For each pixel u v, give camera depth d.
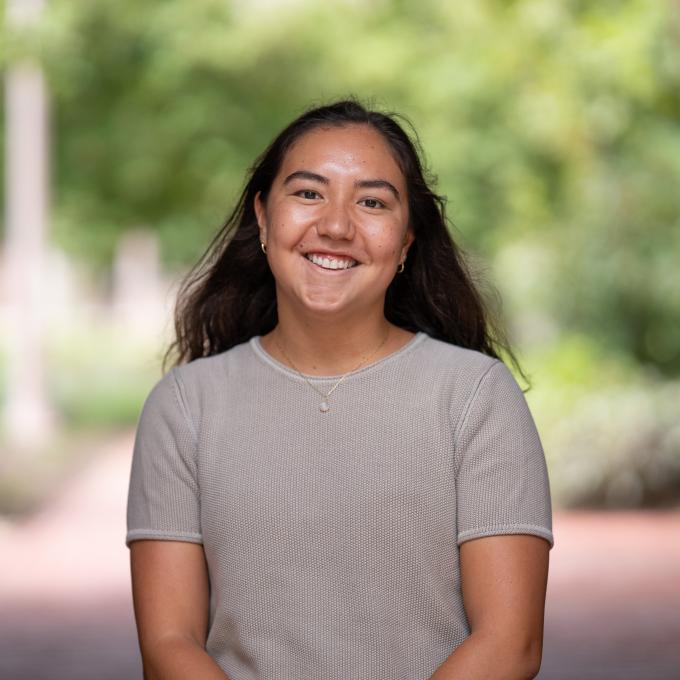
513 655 3.72
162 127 23.77
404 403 3.95
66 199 27.16
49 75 20.98
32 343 27.20
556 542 15.36
